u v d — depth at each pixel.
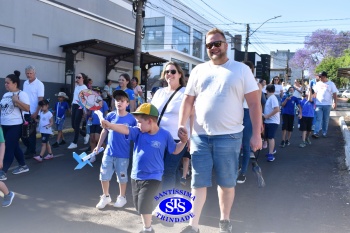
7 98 6.15
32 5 13.77
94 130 7.75
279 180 6.29
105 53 17.30
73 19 15.88
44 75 14.52
